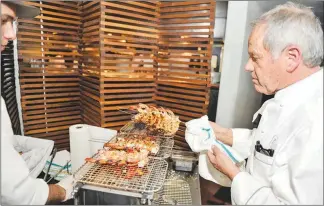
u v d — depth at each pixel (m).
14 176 0.92
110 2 2.21
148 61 2.55
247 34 1.97
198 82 2.39
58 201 1.16
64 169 2.15
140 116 1.83
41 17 2.46
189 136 1.52
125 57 2.37
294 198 0.79
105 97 2.39
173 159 2.21
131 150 1.50
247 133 1.51
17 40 2.45
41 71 2.66
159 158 1.47
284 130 0.97
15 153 0.96
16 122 2.43
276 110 1.04
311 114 0.86
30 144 1.96
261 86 1.06
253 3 1.93
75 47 2.83
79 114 3.04
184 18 2.37
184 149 2.51
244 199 0.91
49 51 2.65
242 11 1.93
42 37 2.57
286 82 1.00
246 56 2.07
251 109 2.21
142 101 2.61
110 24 2.23
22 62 2.52
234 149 1.41
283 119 0.98
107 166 1.34
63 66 2.81
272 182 0.89
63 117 2.89
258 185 0.94
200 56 2.35
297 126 0.91
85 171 1.27
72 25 2.73
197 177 2.12
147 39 2.47
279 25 0.91
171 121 1.75
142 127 1.99
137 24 2.39
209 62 2.32
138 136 1.81
